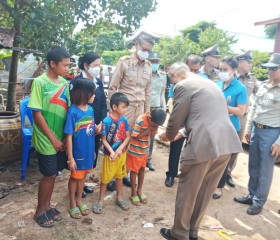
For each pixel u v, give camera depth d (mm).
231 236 2883
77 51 5090
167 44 14461
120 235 2727
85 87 2672
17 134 3855
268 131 3191
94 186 3650
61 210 3020
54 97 2617
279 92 3117
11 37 4000
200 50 14672
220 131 2350
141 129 3078
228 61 3354
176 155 3779
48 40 4430
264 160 3219
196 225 2689
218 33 15727
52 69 2604
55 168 2672
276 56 3125
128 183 3738
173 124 2477
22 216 2871
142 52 3500
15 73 4930
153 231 2834
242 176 4508
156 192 3656
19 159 4188
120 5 4934
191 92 2377
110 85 3646
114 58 21188
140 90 3713
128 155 3180
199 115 2357
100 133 2965
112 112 3029
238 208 3447
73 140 2762
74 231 2709
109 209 3150
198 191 2572
